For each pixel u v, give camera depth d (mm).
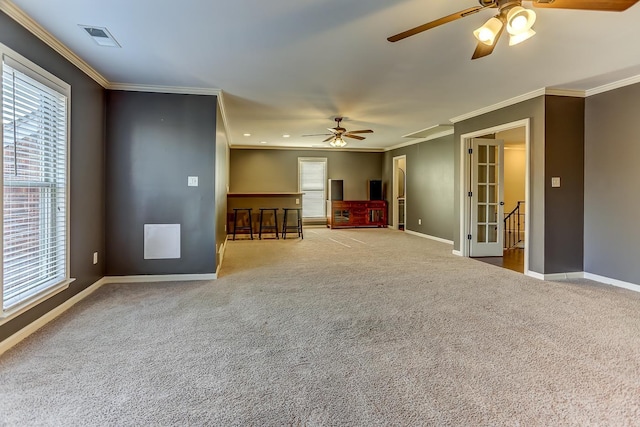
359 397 1775
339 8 2297
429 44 2848
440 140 7285
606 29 2580
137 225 4035
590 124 4180
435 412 1653
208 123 4137
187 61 3229
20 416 1608
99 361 2139
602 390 1839
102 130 3832
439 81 3801
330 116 5527
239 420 1598
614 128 3930
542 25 2512
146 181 4035
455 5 2260
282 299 3375
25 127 2506
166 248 4090
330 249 6242
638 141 3713
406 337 2502
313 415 1632
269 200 8000
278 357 2203
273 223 8109
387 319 2850
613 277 3969
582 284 3965
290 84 3908
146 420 1594
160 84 3908
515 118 4520
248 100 4590
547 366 2088
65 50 2953
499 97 4430
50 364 2098
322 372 2021
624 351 2285
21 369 2035
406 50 2969
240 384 1896
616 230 3934
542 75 3613
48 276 2820
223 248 5660
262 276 4281
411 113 5309
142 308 3109
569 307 3154
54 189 2895
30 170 2572
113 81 3809
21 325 2465
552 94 4125
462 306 3168
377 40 2775
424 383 1904
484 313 2986
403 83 3865
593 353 2258
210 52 3025
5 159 2311
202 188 4145
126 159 3984
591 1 1808
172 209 4094
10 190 2381
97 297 3422
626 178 3830
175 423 1575
